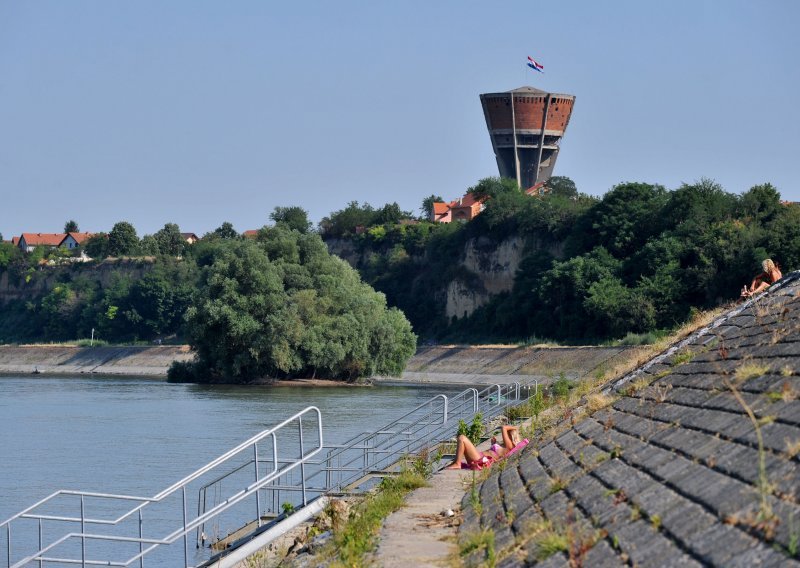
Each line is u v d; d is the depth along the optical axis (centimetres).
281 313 15038
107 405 11956
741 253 16375
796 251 15725
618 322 17225
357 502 3284
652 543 1483
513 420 5159
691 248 17412
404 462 3731
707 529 1402
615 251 19950
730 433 1742
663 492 1669
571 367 16000
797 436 1503
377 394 13675
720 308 4569
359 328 15688
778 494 1352
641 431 2233
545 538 1772
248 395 13450
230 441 8056
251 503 5009
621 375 4188
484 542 2016
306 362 15500
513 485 2500
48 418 10375
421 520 2512
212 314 14975
